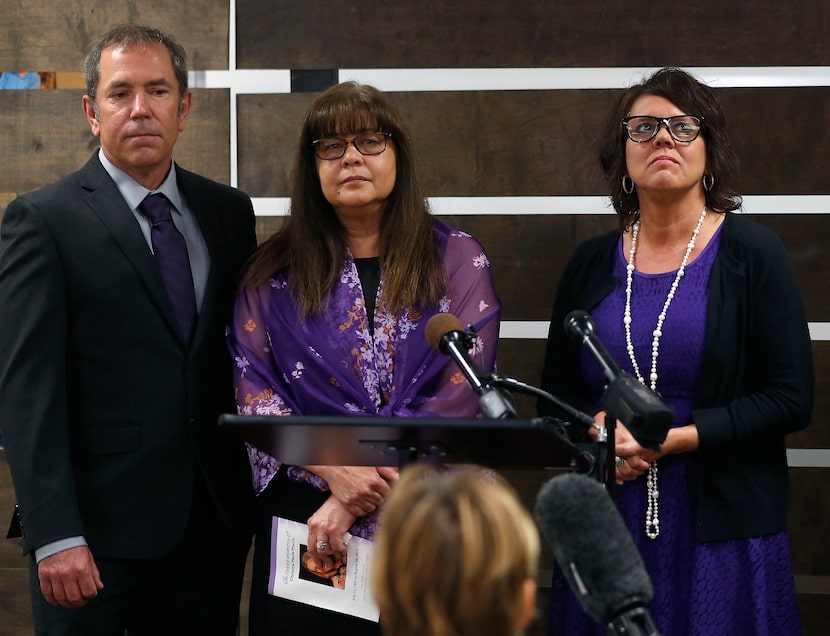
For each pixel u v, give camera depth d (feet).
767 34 16.15
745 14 16.16
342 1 16.43
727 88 16.16
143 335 12.89
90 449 12.80
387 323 13.12
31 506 12.16
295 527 12.81
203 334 13.28
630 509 13.01
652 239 13.65
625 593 6.08
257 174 16.53
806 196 16.22
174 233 13.43
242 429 9.37
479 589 5.33
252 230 14.48
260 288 13.44
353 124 13.25
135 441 12.80
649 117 13.28
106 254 12.84
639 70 16.28
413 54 16.39
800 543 16.34
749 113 16.16
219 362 13.53
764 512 12.79
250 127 16.52
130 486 12.77
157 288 12.95
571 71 16.37
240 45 16.49
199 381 13.16
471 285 13.42
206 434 13.20
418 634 5.41
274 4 16.47
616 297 13.52
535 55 16.33
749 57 16.16
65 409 12.54
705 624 12.52
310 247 13.46
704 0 16.16
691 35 16.19
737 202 13.70
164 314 12.98
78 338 12.77
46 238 12.64
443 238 13.74
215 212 13.98
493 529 5.42
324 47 16.44
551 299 16.46
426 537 5.40
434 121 16.43
